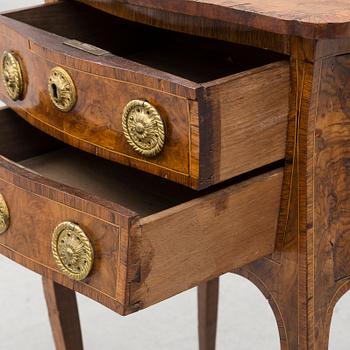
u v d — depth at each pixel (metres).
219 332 3.33
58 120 2.31
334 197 2.27
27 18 2.60
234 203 2.16
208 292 3.02
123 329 3.35
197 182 2.04
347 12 2.07
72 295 2.81
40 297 3.53
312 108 2.14
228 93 2.03
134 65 2.12
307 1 2.17
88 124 2.23
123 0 2.28
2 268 3.69
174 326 3.37
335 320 3.36
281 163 2.24
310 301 2.29
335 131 2.21
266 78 2.10
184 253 2.10
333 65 2.15
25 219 2.24
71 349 2.85
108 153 2.20
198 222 2.11
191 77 2.59
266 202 2.22
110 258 2.05
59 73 2.24
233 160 2.09
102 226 2.05
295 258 2.26
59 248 2.15
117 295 2.05
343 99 2.20
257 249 2.25
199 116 1.99
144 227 2.01
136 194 2.49
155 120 2.06
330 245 2.30
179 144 2.04
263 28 2.06
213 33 2.28
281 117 2.16
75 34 2.69
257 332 3.33
